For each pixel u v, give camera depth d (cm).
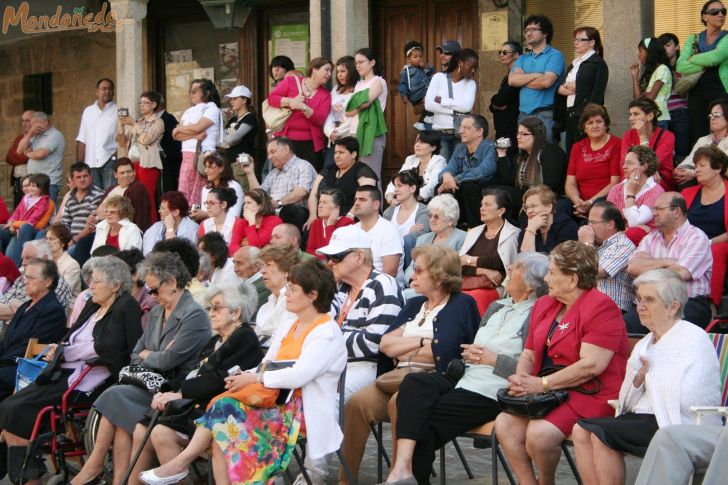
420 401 888
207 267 1221
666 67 1373
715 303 1077
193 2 1995
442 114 1512
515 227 1166
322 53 1645
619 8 1441
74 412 1049
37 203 1680
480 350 904
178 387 975
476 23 1727
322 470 955
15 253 1627
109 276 1062
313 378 880
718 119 1238
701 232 1052
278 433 888
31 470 1024
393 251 1223
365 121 1521
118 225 1474
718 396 797
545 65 1421
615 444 781
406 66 1619
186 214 1462
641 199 1189
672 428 746
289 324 923
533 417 826
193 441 888
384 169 1792
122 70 1845
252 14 1939
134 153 1677
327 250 1014
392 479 875
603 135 1298
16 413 1039
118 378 1037
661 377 788
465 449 1132
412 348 951
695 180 1240
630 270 1046
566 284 850
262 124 1933
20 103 2130
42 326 1159
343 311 1019
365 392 945
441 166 1441
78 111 2081
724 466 713
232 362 939
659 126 1302
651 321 807
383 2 1789
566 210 1270
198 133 1631
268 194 1484
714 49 1343
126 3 1831
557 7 1675
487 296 1129
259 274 1177
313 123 1590
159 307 1045
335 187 1431
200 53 2000
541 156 1311
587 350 830
